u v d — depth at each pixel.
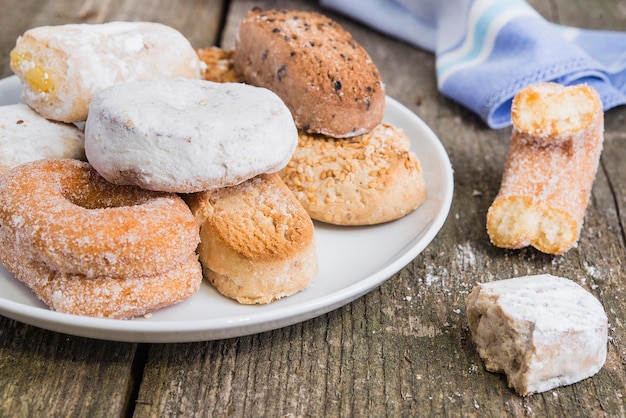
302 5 0.61
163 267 0.37
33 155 0.41
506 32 0.53
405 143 0.44
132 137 0.38
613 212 0.46
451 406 0.37
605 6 0.63
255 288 0.39
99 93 0.40
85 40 0.42
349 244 0.42
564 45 0.52
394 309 0.40
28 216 0.37
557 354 0.37
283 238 0.39
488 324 0.38
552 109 0.43
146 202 0.39
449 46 0.56
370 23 0.59
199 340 0.37
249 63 0.46
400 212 0.43
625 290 0.42
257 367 0.38
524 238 0.43
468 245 0.44
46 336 0.38
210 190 0.40
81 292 0.37
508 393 0.38
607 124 0.52
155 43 0.43
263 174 0.41
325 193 0.43
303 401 0.37
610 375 0.38
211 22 0.59
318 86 0.43
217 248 0.39
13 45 0.55
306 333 0.39
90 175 0.40
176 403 0.37
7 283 0.39
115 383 0.37
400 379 0.38
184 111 0.39
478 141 0.51
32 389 0.37
